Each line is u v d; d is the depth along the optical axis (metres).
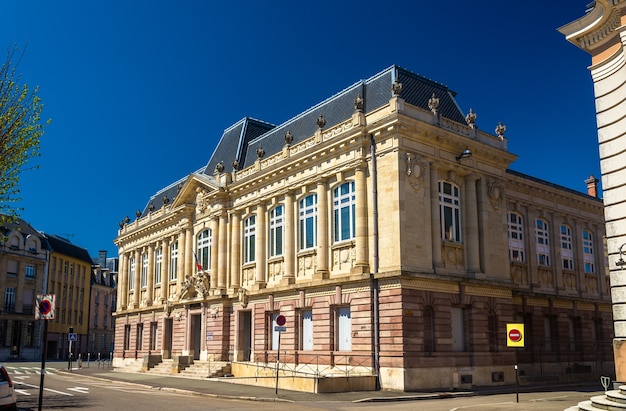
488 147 35.91
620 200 19.47
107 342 103.31
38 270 81.56
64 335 88.25
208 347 42.88
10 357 75.25
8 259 77.00
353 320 31.92
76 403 23.06
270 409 21.25
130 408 21.25
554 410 19.69
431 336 31.12
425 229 31.83
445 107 36.88
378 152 32.41
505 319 35.03
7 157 23.09
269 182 40.00
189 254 48.41
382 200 31.83
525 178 43.44
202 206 46.97
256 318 39.25
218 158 49.97
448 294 32.16
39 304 16.86
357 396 26.84
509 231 42.06
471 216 34.69
